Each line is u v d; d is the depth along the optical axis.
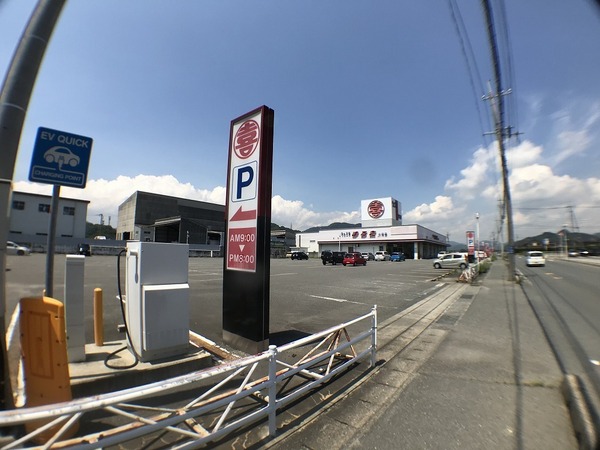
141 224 67.69
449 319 8.60
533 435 3.16
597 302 11.55
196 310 8.96
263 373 4.61
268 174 5.64
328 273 24.69
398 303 11.14
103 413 3.37
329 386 4.27
